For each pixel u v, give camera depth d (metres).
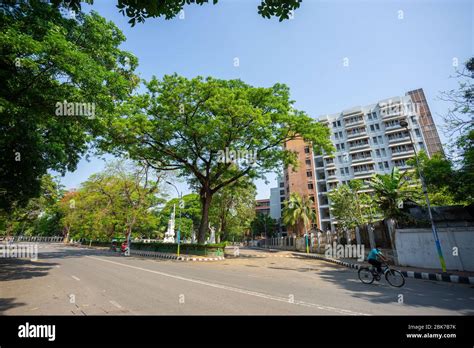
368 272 9.41
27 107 8.68
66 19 9.66
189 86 17.95
